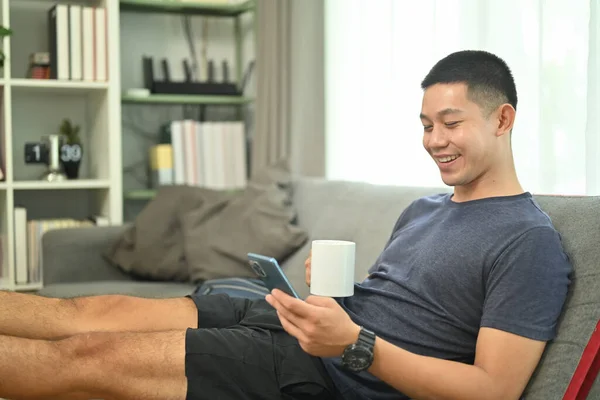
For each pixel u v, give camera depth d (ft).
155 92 12.02
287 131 10.98
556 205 5.31
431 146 5.14
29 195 12.21
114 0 11.11
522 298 4.53
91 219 11.60
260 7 11.46
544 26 7.13
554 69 7.04
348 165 10.41
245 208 9.33
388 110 9.48
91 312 5.74
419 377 4.48
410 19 9.05
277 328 5.36
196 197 9.73
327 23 10.72
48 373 4.84
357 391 5.07
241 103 12.71
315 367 5.06
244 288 8.03
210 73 12.85
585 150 6.67
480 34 7.93
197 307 5.87
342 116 10.52
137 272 9.45
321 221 8.69
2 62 10.68
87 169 12.52
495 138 5.10
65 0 12.15
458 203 5.31
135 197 11.98
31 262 11.15
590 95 6.54
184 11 12.55
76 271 9.52
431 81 5.16
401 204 7.53
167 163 11.96
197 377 4.95
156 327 5.76
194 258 9.09
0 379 4.79
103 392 4.92
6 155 10.74
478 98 5.02
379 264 5.67
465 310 4.91
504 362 4.44
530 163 7.46
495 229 4.88
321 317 4.42
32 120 12.20
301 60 10.64
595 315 4.55
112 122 11.09
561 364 4.53
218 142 12.19
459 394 4.42
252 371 5.03
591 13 6.50
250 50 12.98
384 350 4.52
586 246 4.81
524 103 7.48
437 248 5.12
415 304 5.09
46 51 12.07
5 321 5.59
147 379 4.92
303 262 8.51
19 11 11.92
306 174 10.68
